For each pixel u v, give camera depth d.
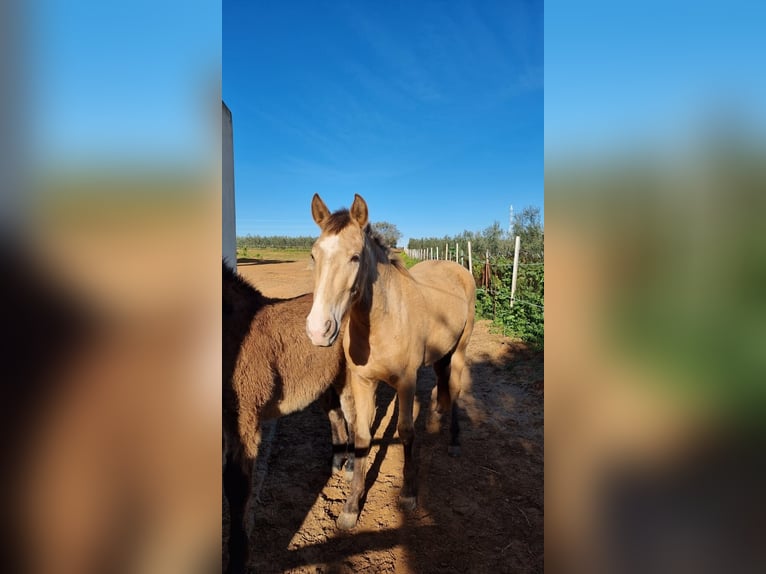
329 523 2.67
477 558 2.38
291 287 14.00
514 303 8.09
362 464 2.70
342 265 2.12
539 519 2.71
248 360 2.27
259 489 3.00
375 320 2.51
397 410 4.59
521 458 3.46
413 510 2.79
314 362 2.76
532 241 13.84
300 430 4.07
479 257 16.69
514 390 4.94
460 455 3.50
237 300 2.46
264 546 2.45
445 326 3.33
